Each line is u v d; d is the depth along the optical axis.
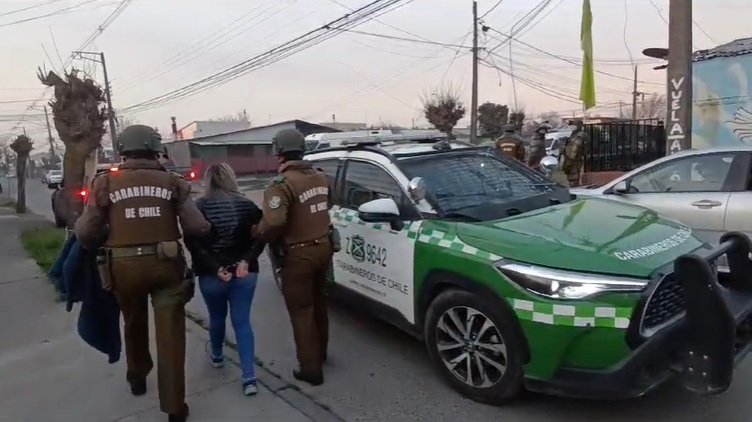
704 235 5.49
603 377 2.98
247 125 63.34
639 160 14.43
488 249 3.42
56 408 3.72
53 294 6.40
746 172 5.37
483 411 3.49
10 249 9.66
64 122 10.34
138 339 3.73
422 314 3.94
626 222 3.75
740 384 3.72
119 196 3.17
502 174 4.58
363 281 4.55
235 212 3.76
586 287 3.00
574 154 11.45
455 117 28.56
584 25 10.23
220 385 4.00
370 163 4.66
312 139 11.84
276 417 3.52
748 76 12.88
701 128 13.84
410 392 3.79
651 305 3.01
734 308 3.19
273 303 5.95
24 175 20.75
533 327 3.13
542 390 3.22
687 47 8.14
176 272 3.33
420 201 4.06
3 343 4.93
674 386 3.70
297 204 3.73
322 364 4.29
